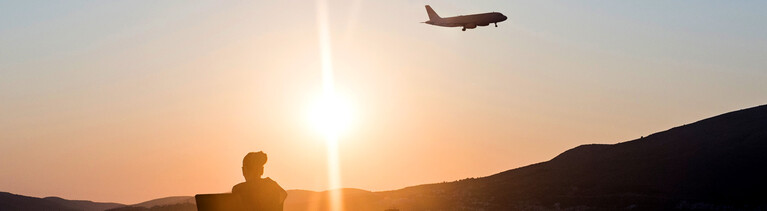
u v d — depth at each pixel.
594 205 92.81
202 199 9.85
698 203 95.88
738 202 99.31
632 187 113.25
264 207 10.00
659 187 112.19
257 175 10.23
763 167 113.75
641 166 123.62
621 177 119.56
